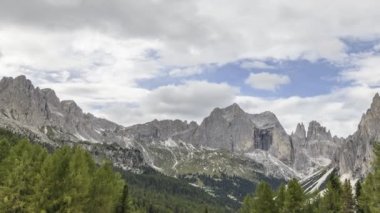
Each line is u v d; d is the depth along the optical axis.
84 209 75.81
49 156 71.06
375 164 57.22
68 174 70.31
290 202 92.06
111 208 88.88
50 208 67.50
